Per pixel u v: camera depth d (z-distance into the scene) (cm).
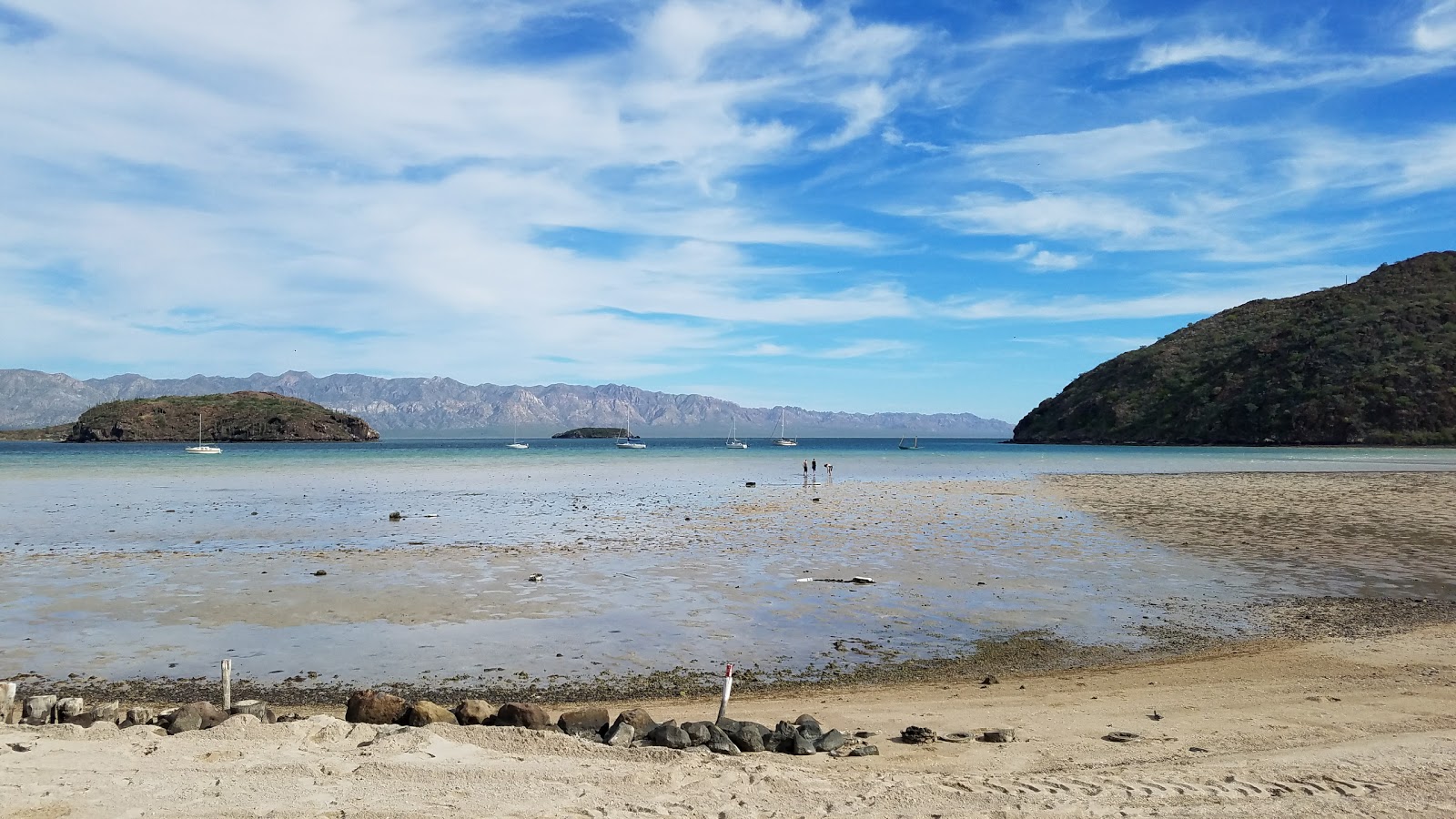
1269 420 14775
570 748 912
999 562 2269
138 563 2225
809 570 2152
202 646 1430
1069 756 913
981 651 1434
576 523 3180
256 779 772
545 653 1397
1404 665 1316
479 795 751
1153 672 1302
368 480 5831
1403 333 15012
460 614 1662
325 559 2309
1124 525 3120
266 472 6875
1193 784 805
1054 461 9475
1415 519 3294
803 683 1256
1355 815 723
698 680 1268
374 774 797
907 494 4622
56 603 1741
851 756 924
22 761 803
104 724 948
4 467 7588
